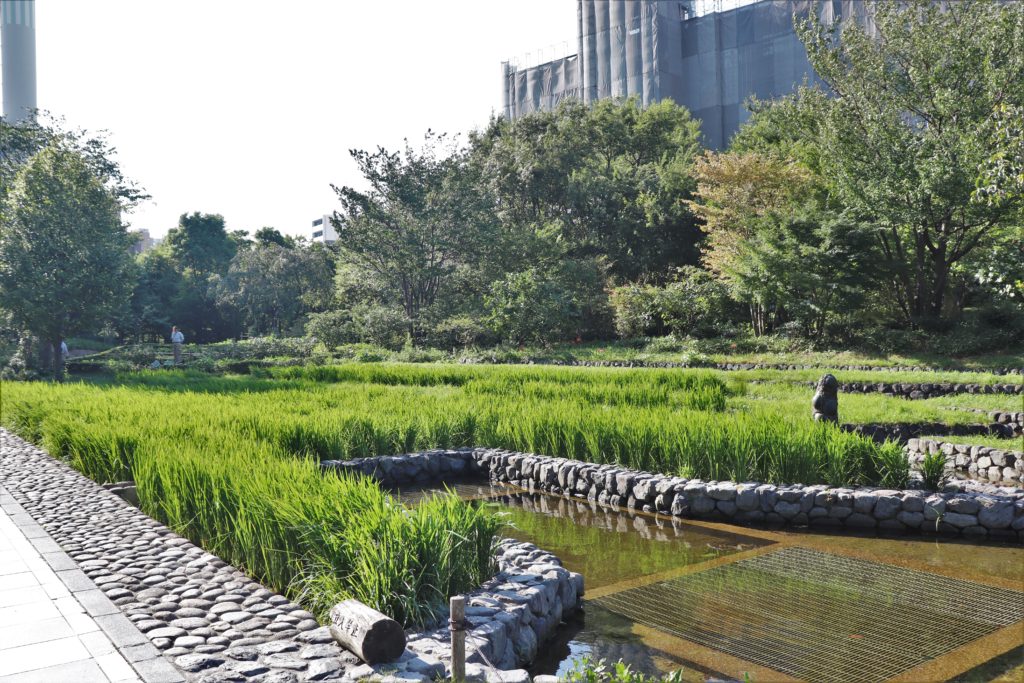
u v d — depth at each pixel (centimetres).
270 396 1650
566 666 485
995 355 2439
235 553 648
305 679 394
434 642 450
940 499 802
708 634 529
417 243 4262
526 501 986
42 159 3397
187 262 8069
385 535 518
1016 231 2386
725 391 1734
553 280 3719
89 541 675
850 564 693
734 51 7075
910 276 2877
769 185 3219
